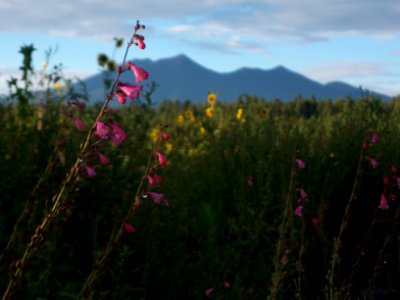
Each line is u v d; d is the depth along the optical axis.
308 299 4.22
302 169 5.77
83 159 2.04
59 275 3.72
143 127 5.46
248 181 5.59
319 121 8.09
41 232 1.99
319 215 4.54
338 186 5.44
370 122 5.89
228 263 4.27
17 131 4.88
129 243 4.03
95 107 4.82
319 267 4.43
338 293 3.51
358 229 5.07
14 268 1.97
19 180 4.25
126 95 2.06
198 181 5.76
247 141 6.70
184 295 4.05
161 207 4.54
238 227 4.99
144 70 2.07
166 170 5.05
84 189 4.28
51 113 4.94
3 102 5.23
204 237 4.79
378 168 5.58
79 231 4.19
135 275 3.95
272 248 4.61
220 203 5.26
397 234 4.51
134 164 4.91
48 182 4.23
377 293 4.02
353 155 5.87
